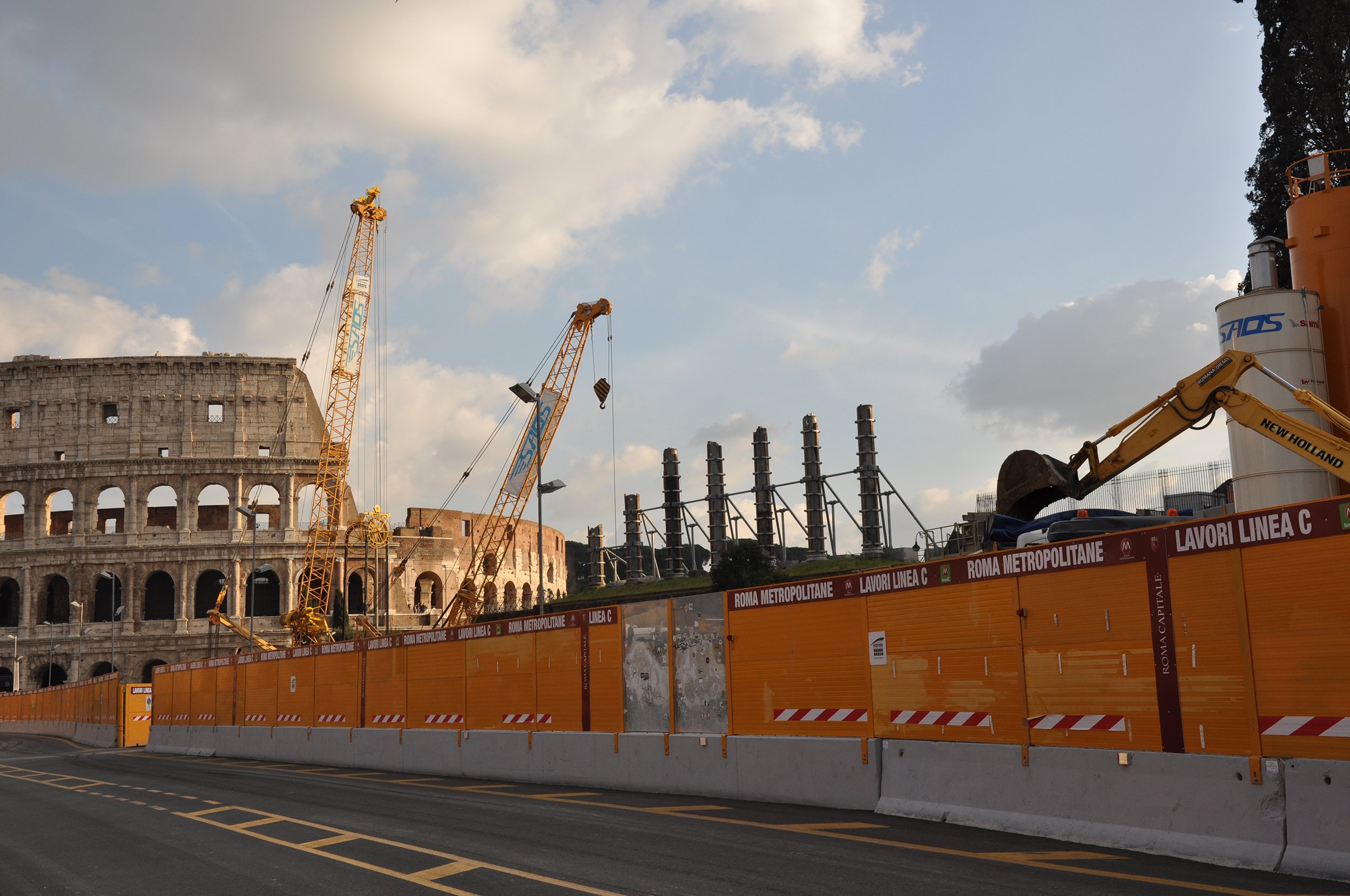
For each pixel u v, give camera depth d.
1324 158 27.92
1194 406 22.47
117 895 12.29
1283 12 42.19
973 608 16.30
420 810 19.20
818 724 18.70
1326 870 11.16
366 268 114.12
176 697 48.31
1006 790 15.15
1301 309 26.59
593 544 140.88
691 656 21.28
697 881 11.38
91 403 113.94
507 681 26.42
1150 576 13.87
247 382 115.62
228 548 111.44
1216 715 12.90
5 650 108.75
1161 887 10.65
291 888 12.05
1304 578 12.23
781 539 116.75
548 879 11.77
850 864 12.14
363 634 108.25
